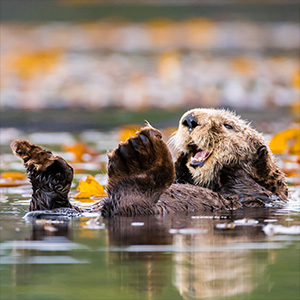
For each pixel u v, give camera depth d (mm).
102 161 21891
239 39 78125
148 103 41094
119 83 50000
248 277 8469
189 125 13867
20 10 102000
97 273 8711
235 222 11688
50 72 55562
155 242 10117
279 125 29844
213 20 96312
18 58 63125
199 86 47594
